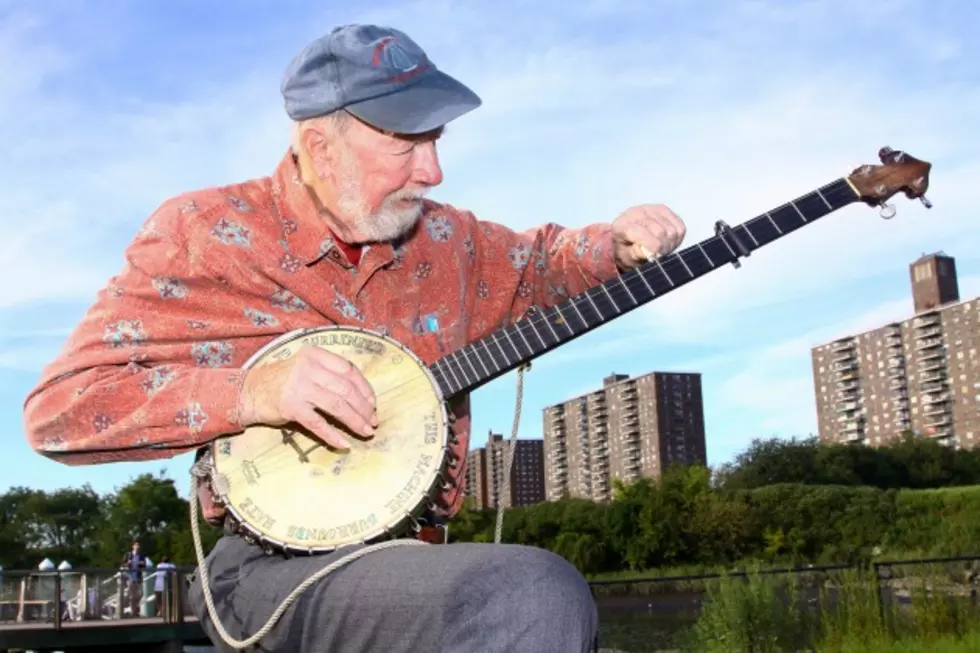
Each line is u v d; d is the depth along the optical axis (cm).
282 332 239
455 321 264
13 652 1814
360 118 230
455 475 249
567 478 14600
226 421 213
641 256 281
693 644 1049
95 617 2148
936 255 13525
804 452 8275
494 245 288
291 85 236
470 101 235
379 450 223
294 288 240
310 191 240
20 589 2095
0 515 8650
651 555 5938
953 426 12438
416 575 165
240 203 243
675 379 13212
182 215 237
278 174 248
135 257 234
